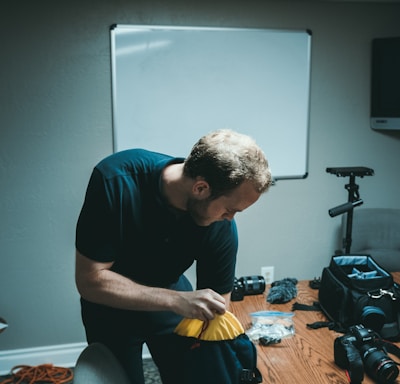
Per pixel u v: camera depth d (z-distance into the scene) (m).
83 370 1.22
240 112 3.09
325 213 3.33
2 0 2.68
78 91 2.86
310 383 1.51
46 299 3.03
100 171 1.32
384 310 1.79
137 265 1.43
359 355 1.51
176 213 1.35
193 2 2.90
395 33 3.19
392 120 3.16
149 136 2.99
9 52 2.73
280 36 3.05
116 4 2.81
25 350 3.05
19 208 2.91
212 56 2.99
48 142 2.88
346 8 3.11
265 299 2.15
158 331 1.59
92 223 1.30
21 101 2.80
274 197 3.24
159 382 2.80
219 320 1.34
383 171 3.36
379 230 3.11
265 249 3.29
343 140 3.27
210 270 1.50
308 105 3.17
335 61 3.16
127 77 2.90
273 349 1.72
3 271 2.96
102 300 1.31
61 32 2.77
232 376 1.36
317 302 2.09
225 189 1.17
